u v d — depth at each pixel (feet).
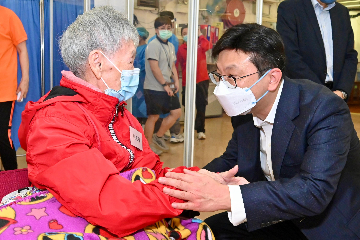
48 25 10.39
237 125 4.57
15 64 9.11
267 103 3.86
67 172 2.74
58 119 2.98
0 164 10.19
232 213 3.38
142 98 10.08
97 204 2.68
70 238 2.57
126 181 2.90
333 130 3.48
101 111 3.34
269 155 4.27
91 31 3.23
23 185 3.61
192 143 10.22
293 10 7.68
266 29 3.60
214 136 11.25
